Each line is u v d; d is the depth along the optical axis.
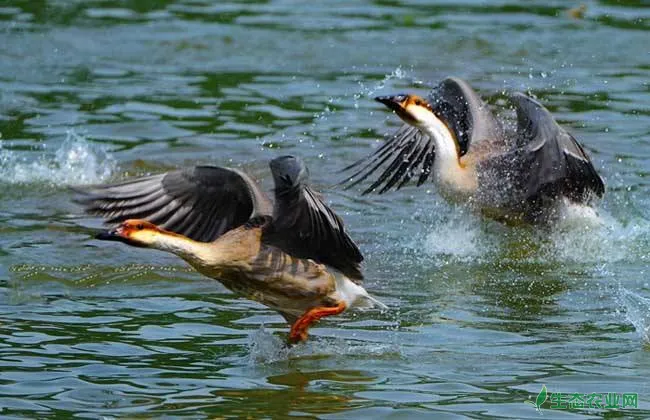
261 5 25.50
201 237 11.02
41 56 22.20
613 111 19.19
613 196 15.52
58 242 13.77
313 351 10.70
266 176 16.50
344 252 10.78
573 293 12.47
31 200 15.52
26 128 18.44
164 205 10.86
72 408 9.26
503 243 14.24
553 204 14.30
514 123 17.59
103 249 13.51
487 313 11.83
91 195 10.78
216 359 10.48
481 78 21.08
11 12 24.70
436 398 9.54
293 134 18.25
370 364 10.38
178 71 21.62
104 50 22.59
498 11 24.92
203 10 25.05
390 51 22.47
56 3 25.36
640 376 10.01
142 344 10.81
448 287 12.70
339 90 20.52
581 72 21.36
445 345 10.88
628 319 11.59
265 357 10.52
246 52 22.50
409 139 15.29
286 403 9.45
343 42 22.89
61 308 11.79
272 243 10.63
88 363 10.29
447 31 23.39
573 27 23.75
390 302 12.20
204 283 12.62
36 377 9.91
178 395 9.59
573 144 14.02
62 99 19.95
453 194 14.43
